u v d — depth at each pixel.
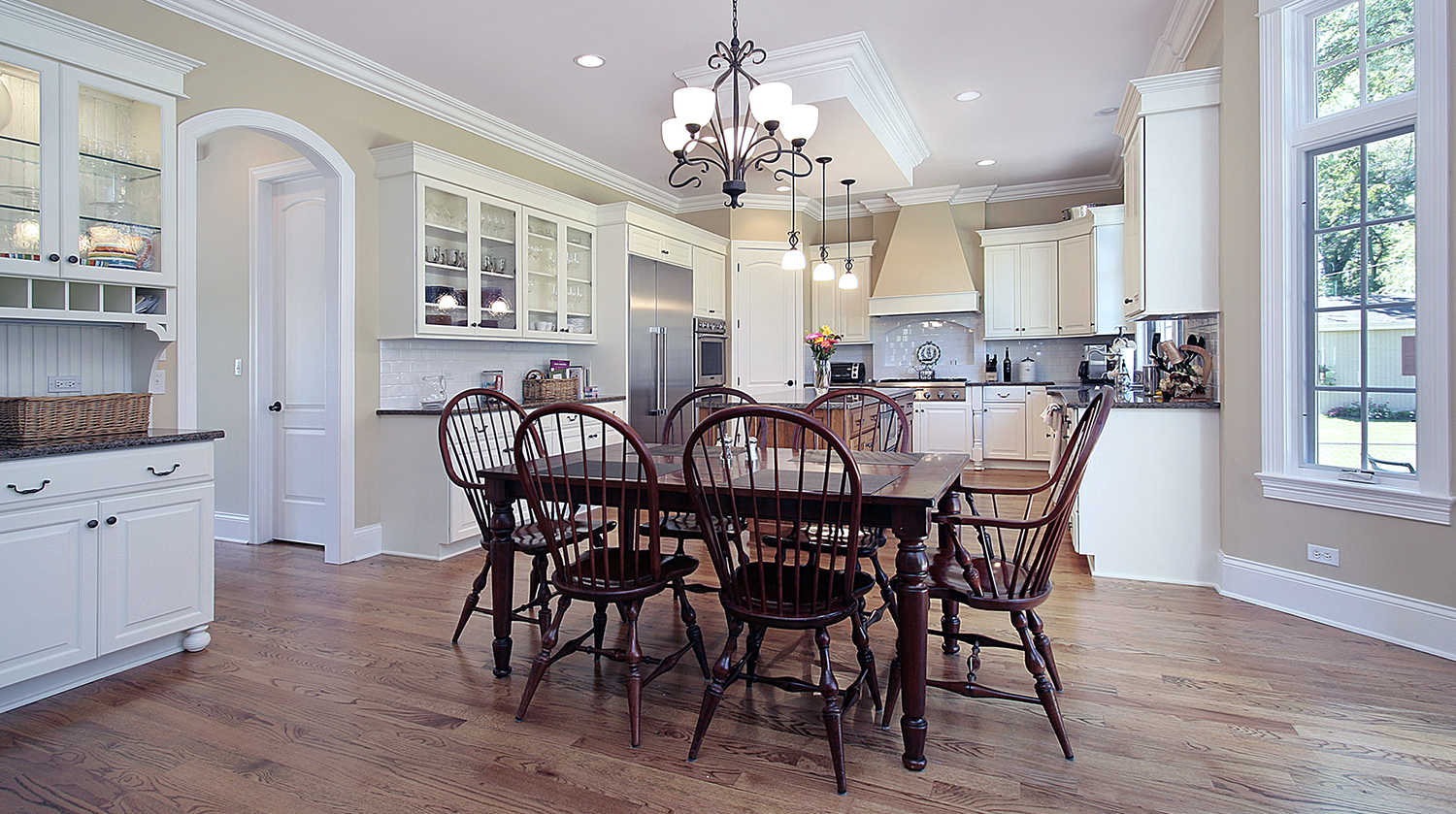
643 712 2.20
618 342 5.52
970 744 1.99
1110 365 4.96
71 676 2.36
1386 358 2.72
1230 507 3.28
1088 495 3.59
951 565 2.21
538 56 3.95
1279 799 1.72
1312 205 2.95
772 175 6.03
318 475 4.34
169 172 2.78
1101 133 5.47
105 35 2.54
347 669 2.51
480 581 2.74
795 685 1.88
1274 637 2.74
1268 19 3.00
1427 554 2.58
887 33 3.80
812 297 7.81
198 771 1.88
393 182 4.09
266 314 4.41
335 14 3.45
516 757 1.94
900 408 3.26
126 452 2.44
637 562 2.08
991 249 7.09
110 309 2.75
